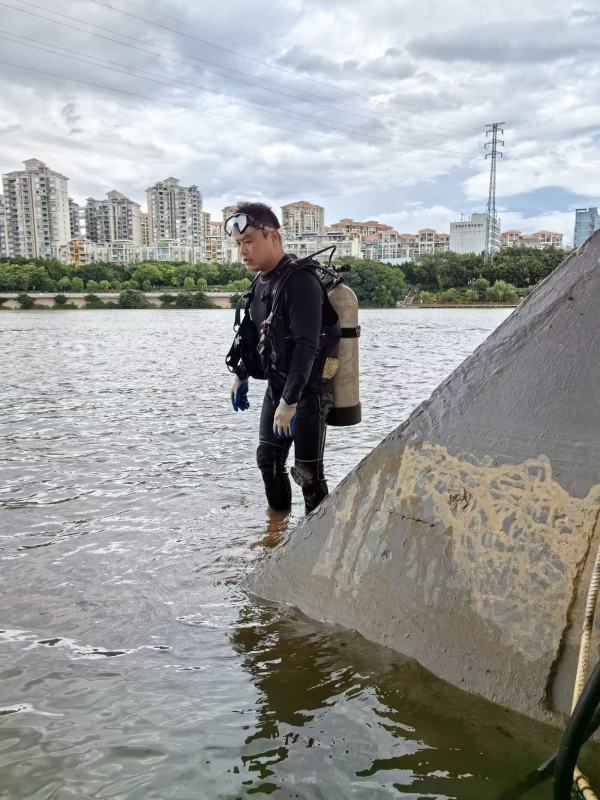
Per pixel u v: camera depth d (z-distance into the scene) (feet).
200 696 6.34
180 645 7.52
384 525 7.86
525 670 6.13
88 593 9.15
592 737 5.40
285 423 10.75
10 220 655.76
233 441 21.07
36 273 372.17
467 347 74.43
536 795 4.78
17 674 6.84
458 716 5.94
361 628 7.71
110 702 6.25
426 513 7.43
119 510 13.41
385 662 7.00
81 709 6.14
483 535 6.83
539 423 6.68
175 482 15.72
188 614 8.42
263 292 11.35
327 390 11.58
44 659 7.19
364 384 38.04
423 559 7.35
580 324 6.77
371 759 5.29
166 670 6.91
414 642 7.11
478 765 5.19
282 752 5.41
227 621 8.19
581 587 5.98
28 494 14.69
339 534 8.38
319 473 11.73
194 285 413.18
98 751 5.47
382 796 4.83
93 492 14.84
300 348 10.59
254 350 11.96
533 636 6.19
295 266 10.78
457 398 7.50
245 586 9.25
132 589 9.29
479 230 638.94
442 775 5.06
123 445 20.45
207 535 11.76
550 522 6.32
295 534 8.97
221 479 16.01
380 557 7.80
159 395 33.40
